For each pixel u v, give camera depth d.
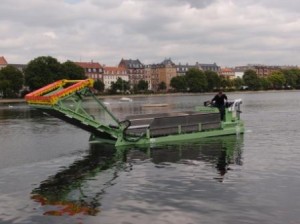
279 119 44.09
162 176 16.69
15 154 23.19
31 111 76.25
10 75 159.62
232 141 26.00
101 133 25.73
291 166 18.11
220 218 11.70
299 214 11.87
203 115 27.89
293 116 48.28
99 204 13.20
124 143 24.91
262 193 13.94
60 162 20.33
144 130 27.05
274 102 93.81
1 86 154.38
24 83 164.38
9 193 14.67
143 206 12.88
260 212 12.10
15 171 18.33
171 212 12.28
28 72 159.50
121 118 52.84
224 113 29.34
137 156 21.28
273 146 23.88
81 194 14.37
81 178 16.70
